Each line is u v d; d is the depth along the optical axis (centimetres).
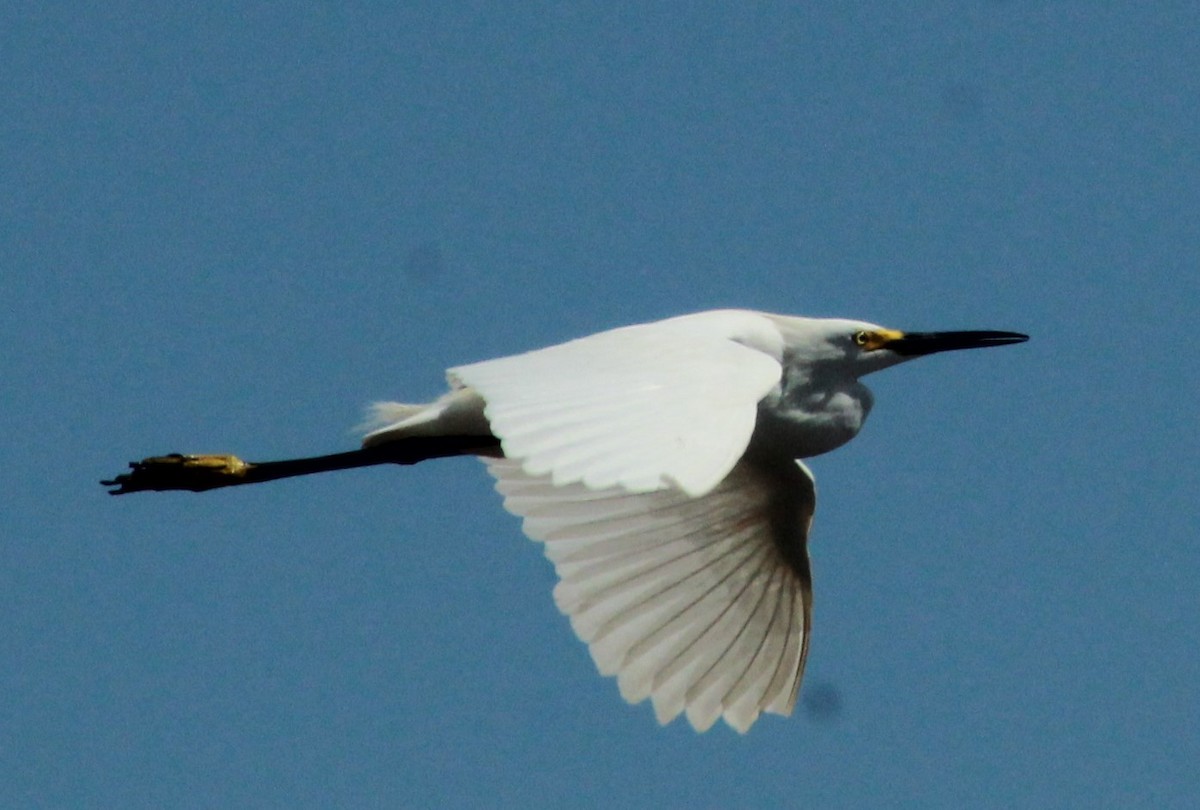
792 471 1317
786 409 1290
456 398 1254
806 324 1299
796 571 1335
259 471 1309
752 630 1340
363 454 1288
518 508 1338
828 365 1301
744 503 1335
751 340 1254
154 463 1307
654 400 921
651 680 1326
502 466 1341
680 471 867
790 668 1333
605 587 1330
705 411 914
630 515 1335
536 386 947
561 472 868
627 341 1030
